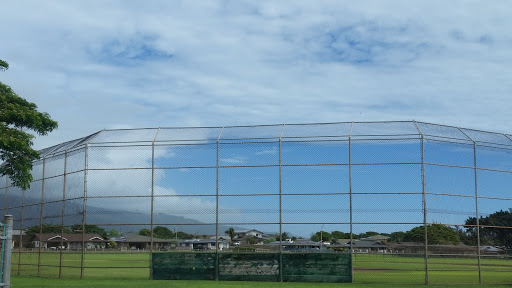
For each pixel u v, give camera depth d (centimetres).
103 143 2494
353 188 2302
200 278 2350
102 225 2448
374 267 2255
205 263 2358
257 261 2320
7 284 1302
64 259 2530
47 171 2761
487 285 2197
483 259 2269
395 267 2239
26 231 2867
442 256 2238
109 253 2434
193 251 2375
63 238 2555
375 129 2348
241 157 2406
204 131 2483
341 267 2258
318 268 2272
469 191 2322
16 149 2370
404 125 2353
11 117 2369
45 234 2684
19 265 2884
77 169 2539
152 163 2462
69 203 2555
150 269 2391
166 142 2461
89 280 2352
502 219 2341
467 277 2466
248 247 2341
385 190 2278
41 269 2670
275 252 2314
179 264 2373
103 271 2855
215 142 2436
